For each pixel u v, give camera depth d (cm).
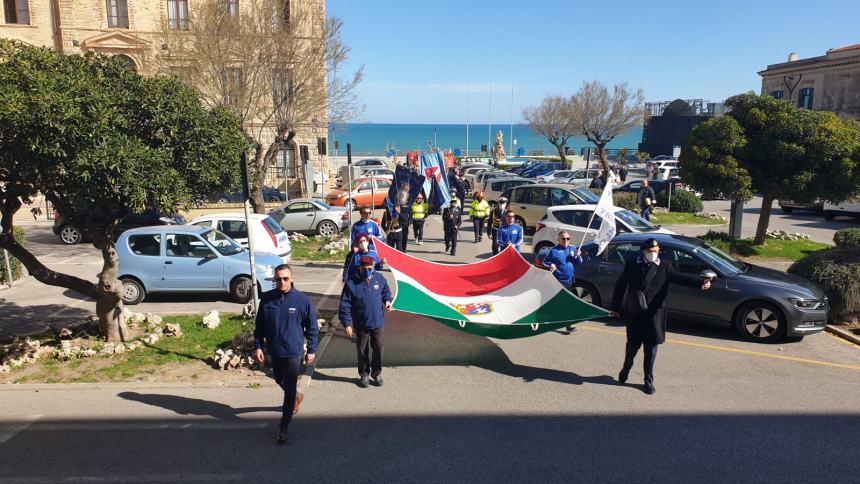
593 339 959
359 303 729
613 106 4053
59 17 3194
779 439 611
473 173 3875
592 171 3512
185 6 3231
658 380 777
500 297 904
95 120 697
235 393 730
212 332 966
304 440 609
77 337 939
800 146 1474
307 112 2203
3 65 713
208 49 2008
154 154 731
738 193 1529
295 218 2114
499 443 602
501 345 926
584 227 1491
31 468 554
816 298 915
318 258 1702
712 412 676
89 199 807
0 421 651
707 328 1021
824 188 1485
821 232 2170
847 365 838
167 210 754
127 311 1047
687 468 553
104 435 619
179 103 793
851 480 533
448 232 1755
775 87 4834
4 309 1180
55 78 700
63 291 1346
